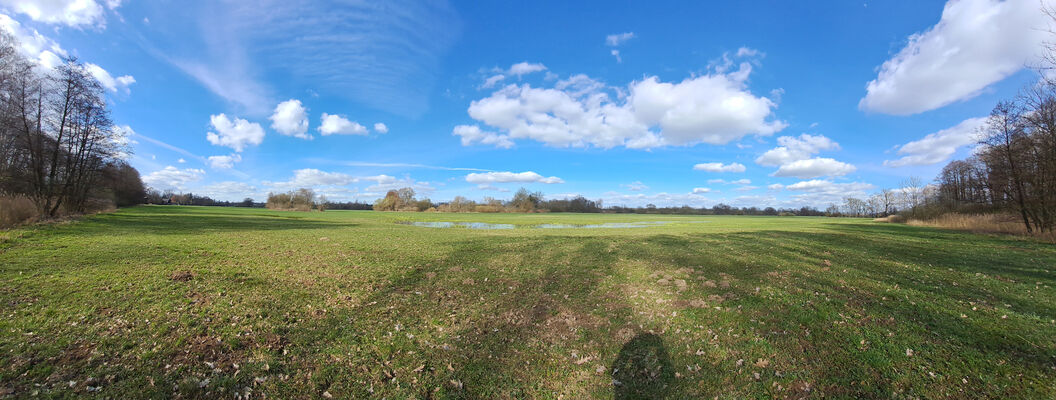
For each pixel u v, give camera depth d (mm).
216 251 15719
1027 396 5254
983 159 31641
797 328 7922
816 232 32375
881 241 23688
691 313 9086
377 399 5348
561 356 6879
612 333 7938
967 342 7000
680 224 53031
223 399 5102
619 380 6066
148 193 110250
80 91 29250
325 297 9836
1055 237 23875
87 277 10133
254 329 7398
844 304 9500
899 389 5539
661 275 13305
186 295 9117
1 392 4734
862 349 6840
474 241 23281
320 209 99125
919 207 53750
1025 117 26156
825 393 5523
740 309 9289
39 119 27312
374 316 8625
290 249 17562
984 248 19766
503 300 10258
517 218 73438
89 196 40906
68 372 5363
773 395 5531
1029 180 26625
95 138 31750
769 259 16500
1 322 6793
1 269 10469
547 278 12930
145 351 6164
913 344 6988
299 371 5992
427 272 13438
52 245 14859
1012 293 10336
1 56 25141
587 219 73500
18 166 27594
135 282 9906
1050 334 7281
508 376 6145
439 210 111875
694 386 5832
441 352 6910
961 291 10617
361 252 17500
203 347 6465
